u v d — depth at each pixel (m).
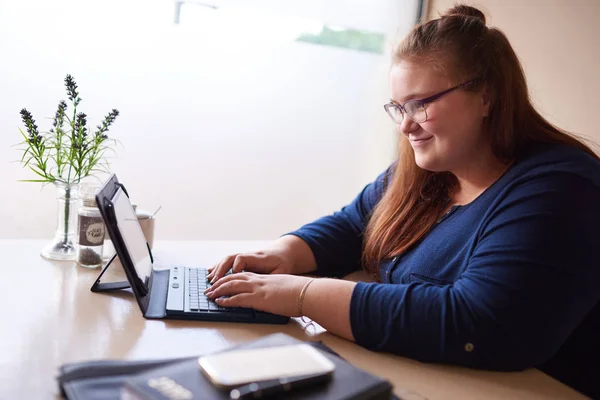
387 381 0.78
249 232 2.89
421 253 1.33
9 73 2.37
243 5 2.67
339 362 0.81
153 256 1.59
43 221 2.49
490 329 1.01
